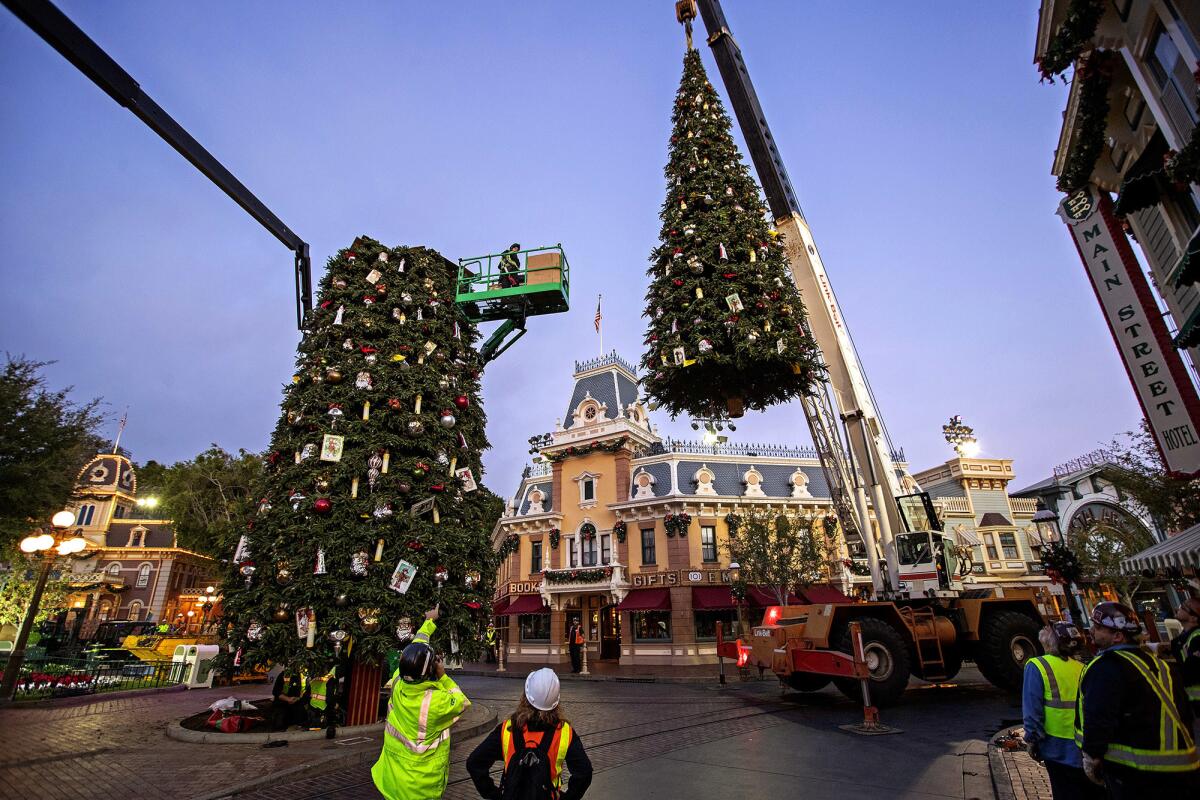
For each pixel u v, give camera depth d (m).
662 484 32.56
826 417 14.26
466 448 12.38
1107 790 3.89
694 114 10.82
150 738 10.04
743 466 34.03
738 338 8.43
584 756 3.42
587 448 34.66
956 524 36.16
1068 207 11.52
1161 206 9.72
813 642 12.52
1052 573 17.39
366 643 9.90
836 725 10.63
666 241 9.85
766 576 27.45
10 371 18.03
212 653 18.95
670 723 11.50
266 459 11.63
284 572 10.05
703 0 14.94
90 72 6.54
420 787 4.22
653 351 9.15
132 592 47.78
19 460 17.69
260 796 7.10
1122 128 10.13
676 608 29.69
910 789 6.71
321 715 10.59
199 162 8.52
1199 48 7.16
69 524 13.01
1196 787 3.64
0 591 26.22
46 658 19.69
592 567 32.28
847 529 14.30
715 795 6.74
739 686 18.16
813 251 14.23
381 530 10.45
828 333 13.98
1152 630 15.20
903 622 12.72
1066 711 4.47
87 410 19.05
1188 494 16.58
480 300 15.09
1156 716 3.74
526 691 3.55
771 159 14.34
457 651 11.18
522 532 35.94
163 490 37.28
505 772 3.38
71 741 9.69
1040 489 35.62
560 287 14.97
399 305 12.46
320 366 11.70
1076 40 9.12
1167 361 10.13
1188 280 7.88
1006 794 6.24
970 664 22.94
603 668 28.17
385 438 11.12
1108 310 10.90
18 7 5.67
